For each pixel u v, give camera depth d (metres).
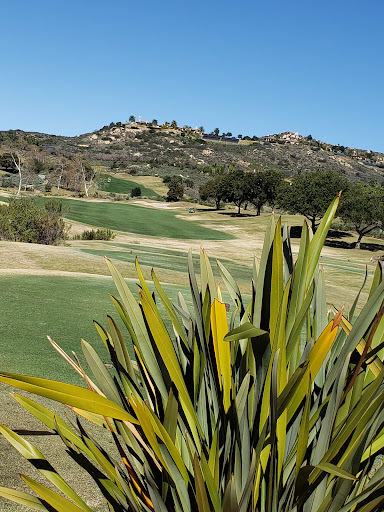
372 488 1.34
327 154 158.00
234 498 1.26
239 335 1.33
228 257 37.09
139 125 168.75
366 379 1.71
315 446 1.54
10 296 10.30
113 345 1.76
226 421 1.55
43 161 91.94
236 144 158.88
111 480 1.64
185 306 2.04
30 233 26.20
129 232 47.47
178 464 1.43
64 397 1.29
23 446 1.59
